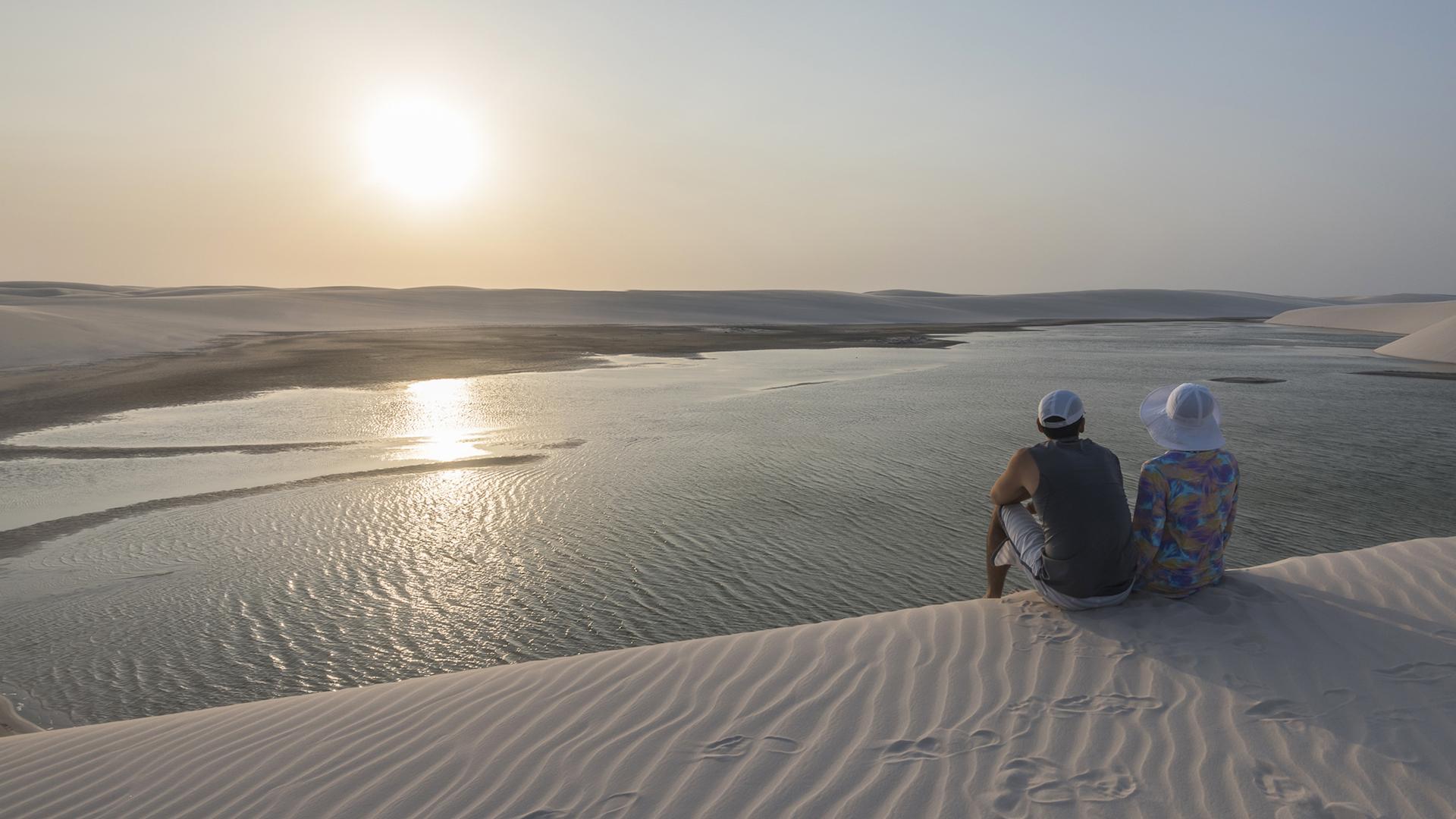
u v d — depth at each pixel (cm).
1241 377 2934
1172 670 399
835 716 374
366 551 1002
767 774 330
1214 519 467
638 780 332
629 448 1602
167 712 632
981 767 328
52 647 753
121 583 912
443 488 1308
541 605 823
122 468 1515
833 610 795
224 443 1741
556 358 3925
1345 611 453
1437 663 395
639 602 823
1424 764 319
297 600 851
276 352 4241
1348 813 293
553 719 391
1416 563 522
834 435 1720
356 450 1633
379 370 3297
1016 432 1731
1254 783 311
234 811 340
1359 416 1945
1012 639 442
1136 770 322
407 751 375
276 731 416
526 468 1441
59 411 2244
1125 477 1297
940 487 1260
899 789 315
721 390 2577
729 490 1258
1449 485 1253
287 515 1167
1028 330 7631
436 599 845
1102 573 449
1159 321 10956
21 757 421
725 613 790
